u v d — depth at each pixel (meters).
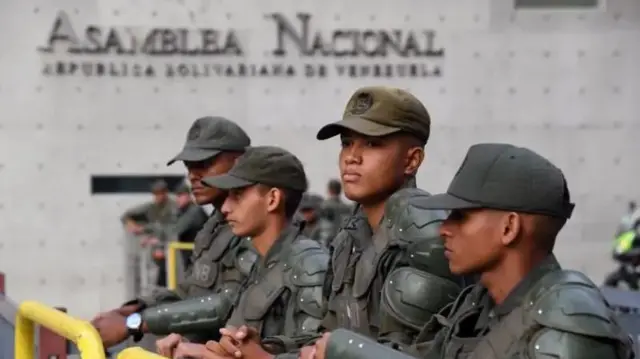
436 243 3.72
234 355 3.78
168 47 16.44
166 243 14.27
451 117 16.69
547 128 16.83
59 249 16.30
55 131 16.34
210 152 5.59
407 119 4.01
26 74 16.30
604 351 2.78
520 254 3.00
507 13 16.73
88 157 16.39
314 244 4.58
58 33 16.33
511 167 2.99
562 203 3.00
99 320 5.31
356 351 2.96
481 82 16.72
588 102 16.89
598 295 2.90
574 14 16.83
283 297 4.47
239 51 16.48
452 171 16.69
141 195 16.45
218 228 5.52
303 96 16.55
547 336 2.80
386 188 4.02
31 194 16.30
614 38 16.89
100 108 16.39
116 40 16.36
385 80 16.61
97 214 16.39
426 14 16.62
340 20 16.56
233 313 4.67
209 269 5.41
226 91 16.50
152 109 16.44
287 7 16.52
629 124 16.92
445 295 3.70
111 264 16.34
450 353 3.19
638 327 6.13
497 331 2.97
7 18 16.28
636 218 14.40
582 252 16.84
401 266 3.83
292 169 4.65
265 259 4.61
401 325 3.72
